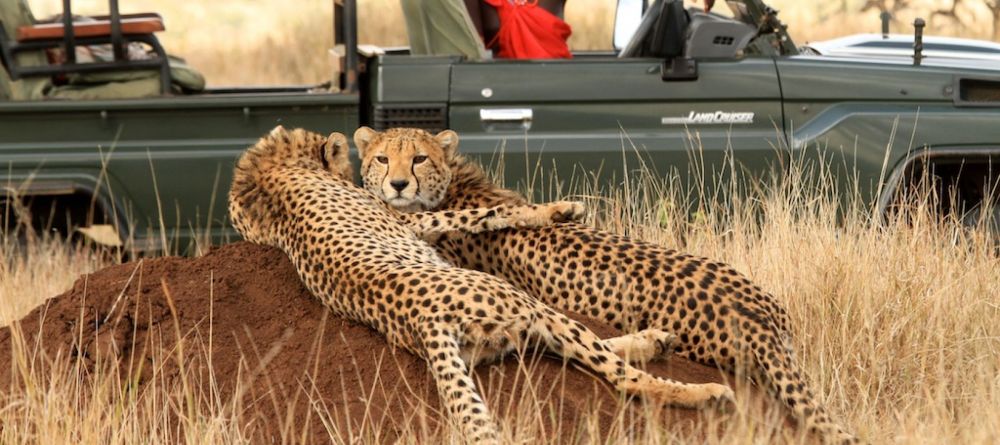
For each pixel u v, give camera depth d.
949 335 5.18
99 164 6.71
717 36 6.92
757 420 4.02
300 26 17.95
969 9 16.58
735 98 6.84
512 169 6.80
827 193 6.69
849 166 6.82
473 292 4.04
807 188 6.79
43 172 6.69
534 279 4.80
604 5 15.74
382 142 5.45
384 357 4.23
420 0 7.04
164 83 6.83
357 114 6.76
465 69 6.79
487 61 6.81
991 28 16.27
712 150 6.80
